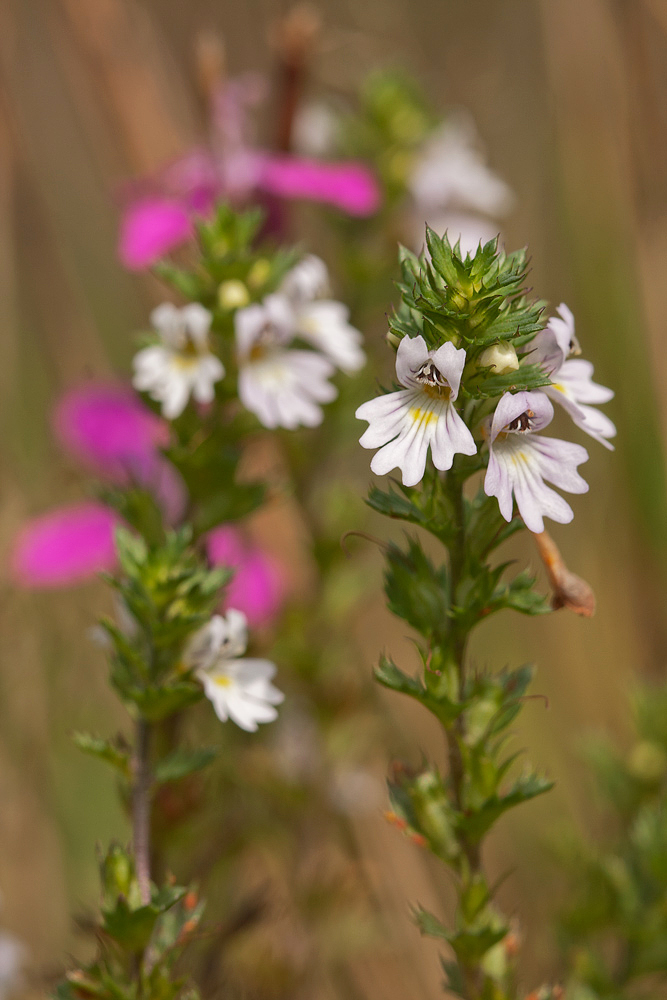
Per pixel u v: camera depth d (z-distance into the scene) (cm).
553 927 31
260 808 34
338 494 35
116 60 39
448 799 27
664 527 42
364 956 36
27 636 36
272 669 27
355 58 42
